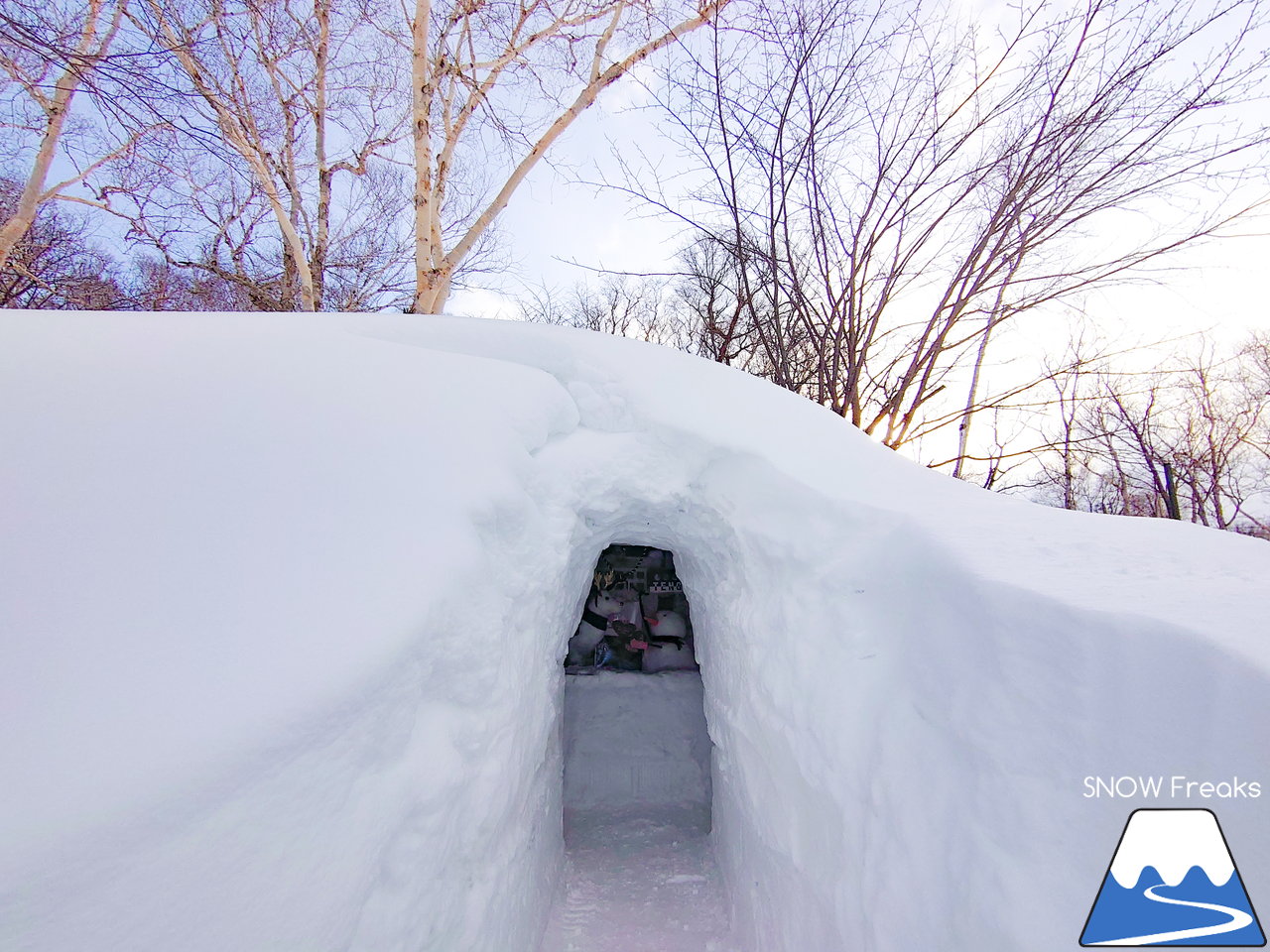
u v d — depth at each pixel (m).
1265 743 0.85
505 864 1.85
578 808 4.13
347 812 1.04
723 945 2.54
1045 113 5.32
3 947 0.62
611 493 2.68
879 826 1.43
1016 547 1.54
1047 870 1.03
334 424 1.68
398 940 1.16
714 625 2.97
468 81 5.69
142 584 1.03
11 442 1.20
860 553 1.89
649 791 4.22
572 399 2.71
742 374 3.43
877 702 1.60
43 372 1.46
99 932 0.69
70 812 0.72
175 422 1.43
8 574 0.95
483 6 5.43
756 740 2.26
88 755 0.78
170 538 1.14
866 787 1.52
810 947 1.72
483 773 1.64
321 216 8.26
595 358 2.93
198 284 9.39
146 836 0.75
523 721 2.06
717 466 2.68
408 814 1.23
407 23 6.19
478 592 1.60
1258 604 1.10
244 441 1.46
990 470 7.41
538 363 2.86
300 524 1.31
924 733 1.42
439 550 1.47
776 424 2.84
